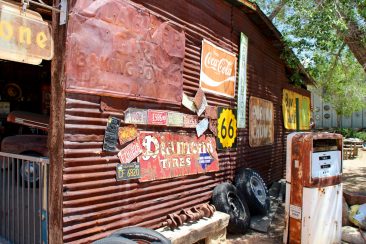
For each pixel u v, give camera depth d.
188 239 4.80
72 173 3.74
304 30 9.27
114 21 4.16
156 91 4.84
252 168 8.37
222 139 6.70
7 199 4.89
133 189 4.52
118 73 4.22
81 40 3.78
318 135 5.49
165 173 5.05
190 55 5.73
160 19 4.92
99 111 4.03
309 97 14.02
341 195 5.82
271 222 6.98
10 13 3.26
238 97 7.40
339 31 9.27
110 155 4.19
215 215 5.71
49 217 3.77
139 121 4.58
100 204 4.06
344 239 6.00
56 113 3.72
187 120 5.57
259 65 8.86
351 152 19.09
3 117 9.50
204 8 6.11
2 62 9.35
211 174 6.35
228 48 7.00
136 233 3.81
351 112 26.31
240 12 7.50
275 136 10.26
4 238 4.91
